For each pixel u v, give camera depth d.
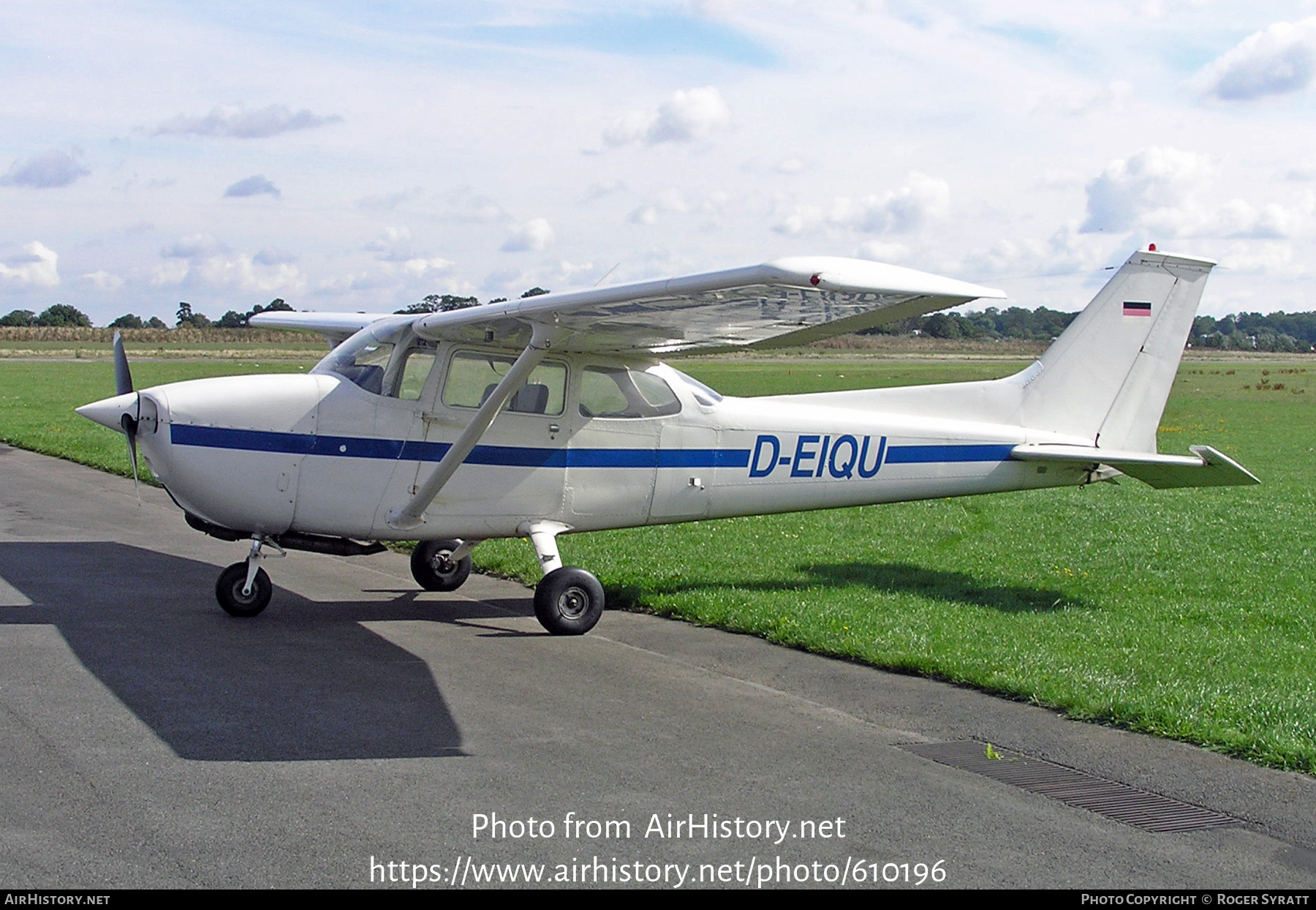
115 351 8.19
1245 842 3.96
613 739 4.94
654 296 5.54
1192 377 60.97
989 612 7.80
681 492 7.93
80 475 15.38
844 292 4.87
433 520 7.30
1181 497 15.16
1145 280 8.78
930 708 5.57
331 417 7.07
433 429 7.23
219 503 6.95
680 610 7.66
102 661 5.96
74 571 8.58
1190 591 8.82
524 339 7.20
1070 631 7.25
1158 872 3.69
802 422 8.16
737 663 6.38
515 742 4.86
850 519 12.65
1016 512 13.50
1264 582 9.22
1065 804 4.30
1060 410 8.78
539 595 7.02
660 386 7.84
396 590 8.36
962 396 8.61
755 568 9.45
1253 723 5.22
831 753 4.84
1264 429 28.22
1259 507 14.17
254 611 7.22
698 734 5.05
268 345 86.62
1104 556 10.49
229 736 4.80
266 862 3.56
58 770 4.30
